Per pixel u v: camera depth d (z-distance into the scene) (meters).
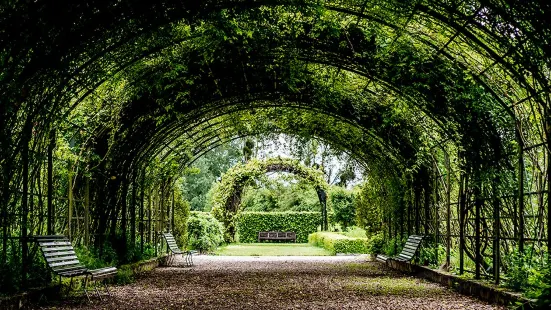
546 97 6.45
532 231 7.34
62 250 7.79
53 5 5.59
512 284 7.38
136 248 12.58
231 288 9.42
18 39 5.66
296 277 11.41
